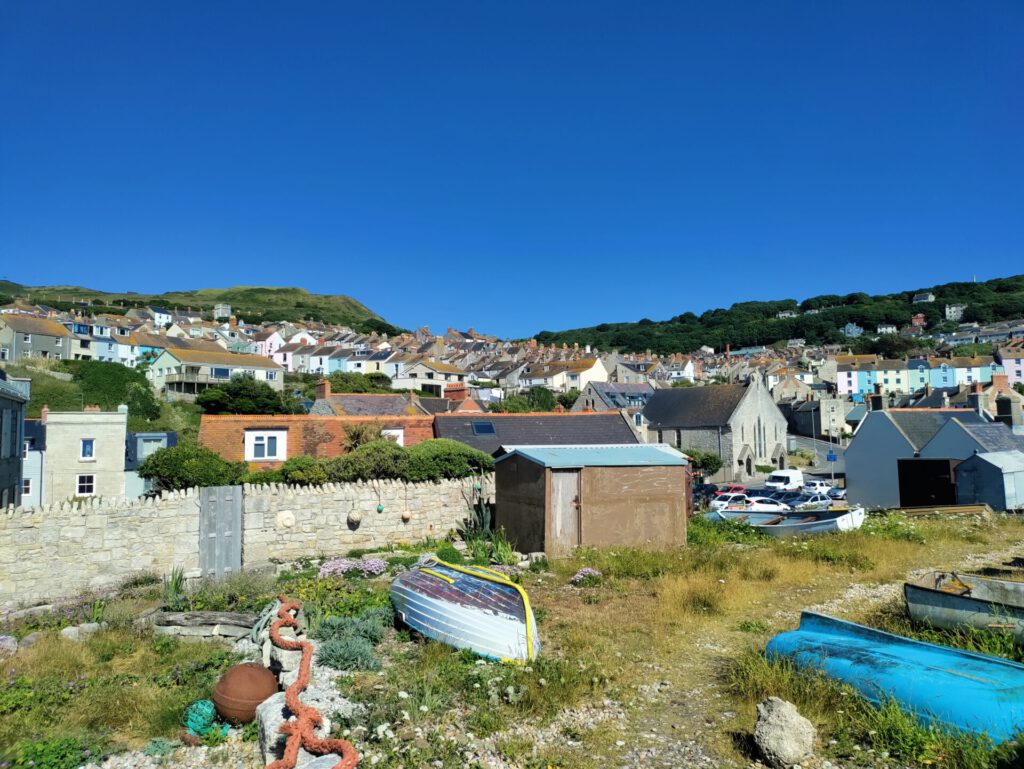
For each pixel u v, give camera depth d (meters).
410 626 10.48
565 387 96.81
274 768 5.98
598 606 12.16
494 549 17.31
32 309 105.06
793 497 32.81
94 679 9.48
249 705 7.89
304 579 14.81
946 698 6.57
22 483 26.81
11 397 21.31
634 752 6.66
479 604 9.66
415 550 19.03
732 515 24.22
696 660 9.30
